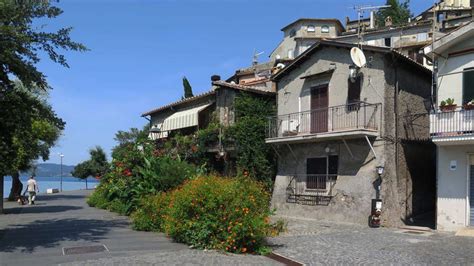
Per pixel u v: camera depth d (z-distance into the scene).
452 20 48.38
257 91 25.34
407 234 15.84
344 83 20.67
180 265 9.61
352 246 12.80
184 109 32.34
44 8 12.63
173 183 17.62
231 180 12.71
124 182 22.12
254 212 11.72
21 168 24.69
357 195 19.44
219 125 26.16
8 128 13.06
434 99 17.42
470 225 16.23
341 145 20.53
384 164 18.88
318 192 21.28
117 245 12.17
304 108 22.53
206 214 11.76
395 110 19.64
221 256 10.77
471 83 16.52
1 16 11.87
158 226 15.01
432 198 21.48
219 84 27.16
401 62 19.91
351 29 71.19
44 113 13.21
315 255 11.21
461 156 16.62
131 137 35.38
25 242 12.59
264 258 10.79
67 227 16.16
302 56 22.38
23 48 12.16
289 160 23.11
